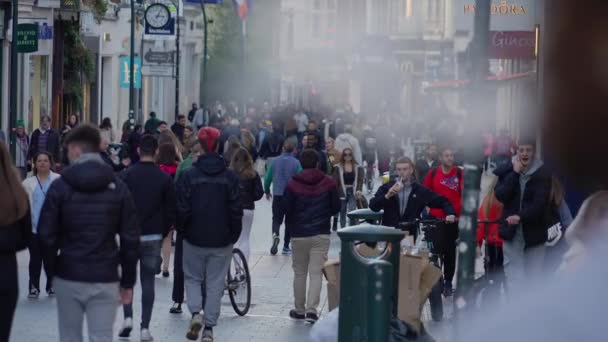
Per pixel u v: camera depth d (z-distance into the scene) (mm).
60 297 12859
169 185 17219
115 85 67625
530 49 30562
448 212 20422
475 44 11250
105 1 58156
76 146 12945
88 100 62188
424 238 20391
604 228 8641
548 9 12797
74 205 12750
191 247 17109
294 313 19781
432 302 19109
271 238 32469
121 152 36406
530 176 17984
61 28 55094
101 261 12812
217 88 89875
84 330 17922
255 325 19141
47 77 52844
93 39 61812
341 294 12023
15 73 36719
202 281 17531
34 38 40594
